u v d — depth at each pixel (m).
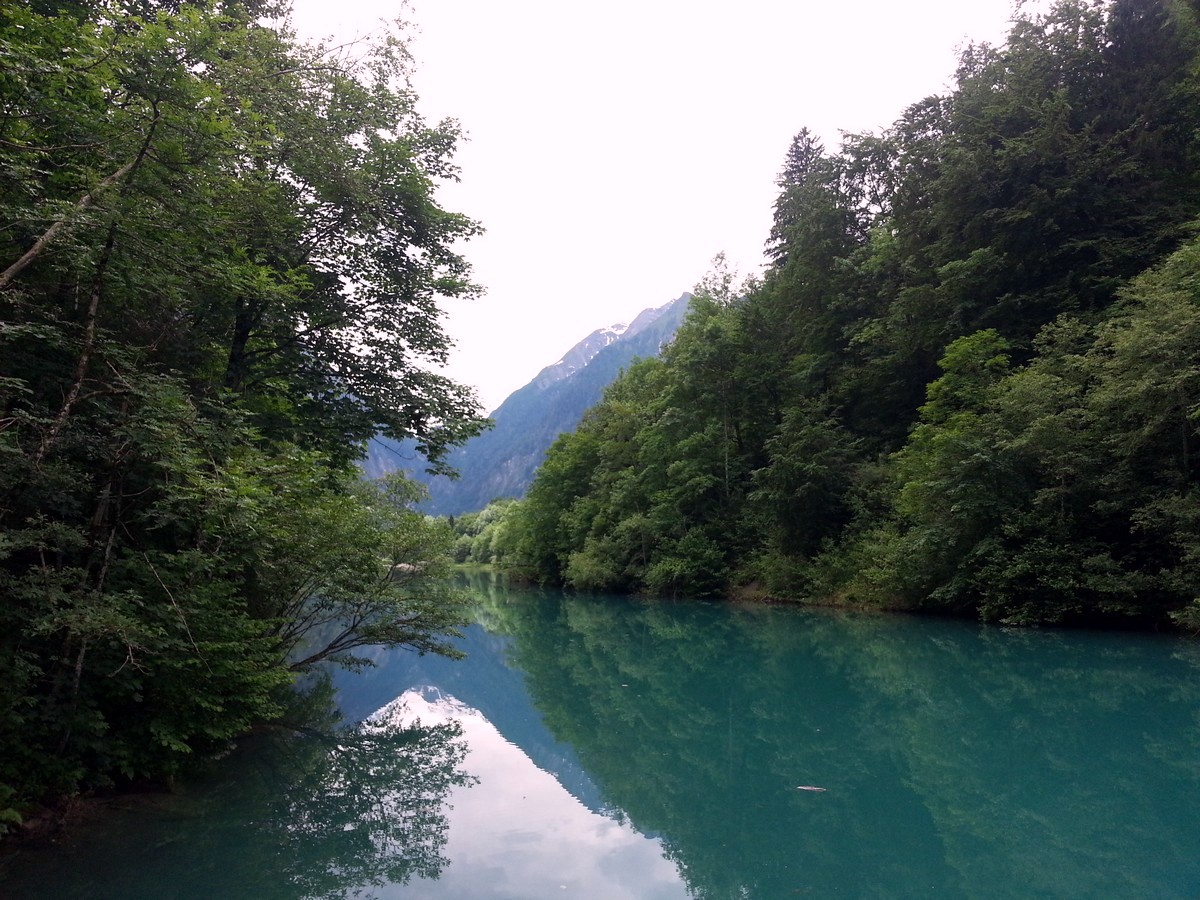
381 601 10.93
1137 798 7.27
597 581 38.62
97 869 5.41
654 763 9.17
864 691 13.02
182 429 6.32
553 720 12.01
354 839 6.42
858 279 33.16
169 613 6.27
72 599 5.49
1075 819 6.75
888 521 24.69
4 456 5.16
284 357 12.07
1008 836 6.35
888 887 5.34
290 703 12.51
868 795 7.64
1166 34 24.30
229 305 9.04
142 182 6.02
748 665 16.25
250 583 9.16
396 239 12.80
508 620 28.92
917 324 27.14
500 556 69.75
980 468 19.50
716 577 32.06
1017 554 18.62
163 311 7.04
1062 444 18.47
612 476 43.19
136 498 6.73
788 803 7.47
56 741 5.93
